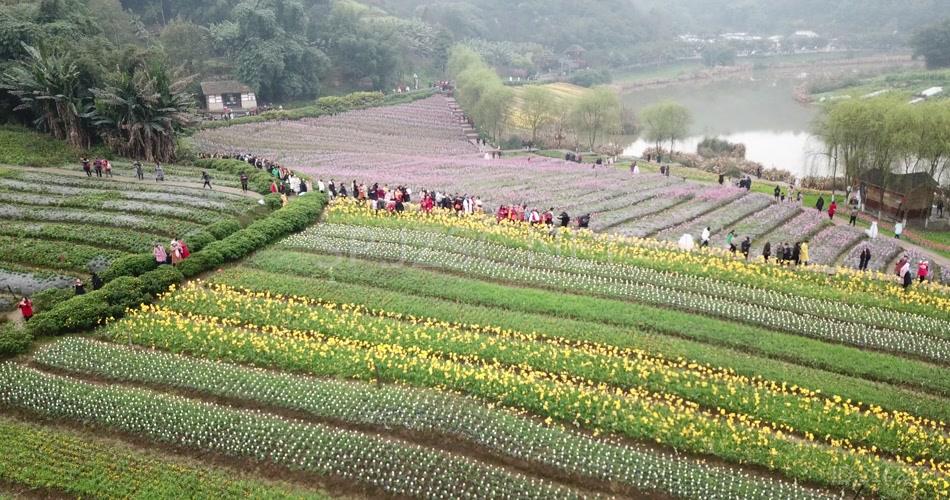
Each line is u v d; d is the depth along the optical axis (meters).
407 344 32.94
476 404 28.53
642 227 51.38
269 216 48.16
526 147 103.00
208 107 111.25
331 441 25.88
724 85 188.12
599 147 105.31
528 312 36.72
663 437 26.55
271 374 30.44
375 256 43.59
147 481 23.81
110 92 62.00
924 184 55.78
